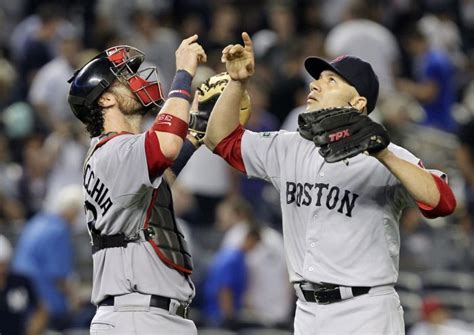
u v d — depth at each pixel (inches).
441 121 2406.5
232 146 970.7
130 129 943.0
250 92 2127.2
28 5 2832.2
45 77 2249.0
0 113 2294.5
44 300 1713.8
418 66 2497.5
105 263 925.2
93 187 921.5
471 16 3021.7
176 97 911.0
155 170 896.3
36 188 2032.5
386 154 873.5
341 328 901.8
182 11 2684.5
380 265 907.4
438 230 1921.8
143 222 922.1
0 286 1669.5
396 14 2679.6
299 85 2239.2
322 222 915.4
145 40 2417.6
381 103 2156.7
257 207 1975.9
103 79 930.1
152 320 913.5
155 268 919.7
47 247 1728.6
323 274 905.5
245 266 1737.2
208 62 2351.1
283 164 948.0
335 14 2743.6
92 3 2751.0
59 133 2060.8
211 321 1728.6
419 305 1749.5
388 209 916.6
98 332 920.3
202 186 1943.9
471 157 2048.5
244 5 2682.1
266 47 2384.4
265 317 1734.7
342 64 938.7
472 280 1852.9
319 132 872.9
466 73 2716.5
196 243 1831.9
